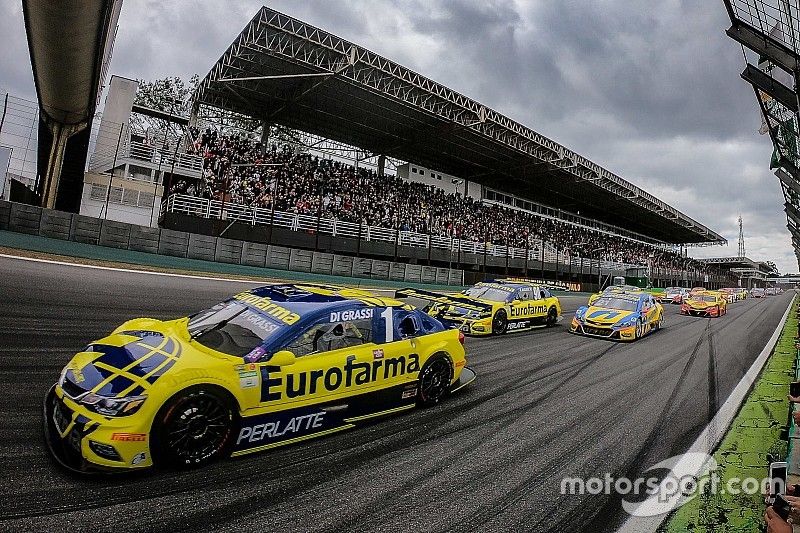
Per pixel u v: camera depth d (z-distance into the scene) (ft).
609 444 13.47
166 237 46.11
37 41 33.24
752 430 14.84
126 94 68.85
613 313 36.52
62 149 52.24
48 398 10.50
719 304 62.85
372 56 63.26
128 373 9.34
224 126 88.48
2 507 7.68
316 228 63.36
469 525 8.80
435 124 84.48
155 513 8.09
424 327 15.66
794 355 29.43
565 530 8.90
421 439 12.69
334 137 96.63
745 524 9.28
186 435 9.53
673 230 193.16
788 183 24.29
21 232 37.50
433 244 78.48
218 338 11.10
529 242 107.14
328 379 12.02
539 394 18.30
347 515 8.73
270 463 10.40
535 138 90.17
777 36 13.23
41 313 21.06
